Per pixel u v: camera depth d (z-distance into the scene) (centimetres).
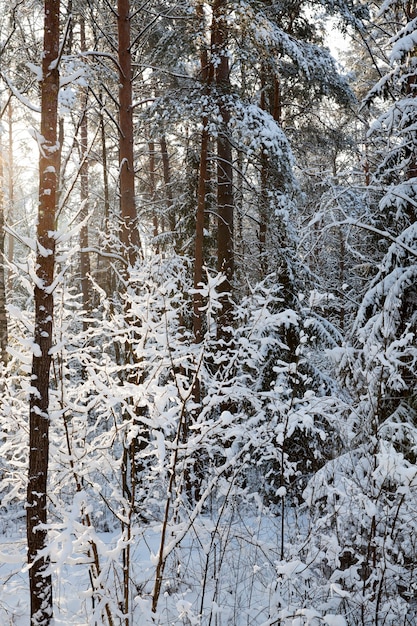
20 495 420
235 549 490
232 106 870
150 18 1128
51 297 374
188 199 1123
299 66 983
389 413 574
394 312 564
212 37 891
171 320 431
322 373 907
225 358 466
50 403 403
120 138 841
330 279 1341
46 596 359
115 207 1661
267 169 947
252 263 1185
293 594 450
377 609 398
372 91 620
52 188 373
